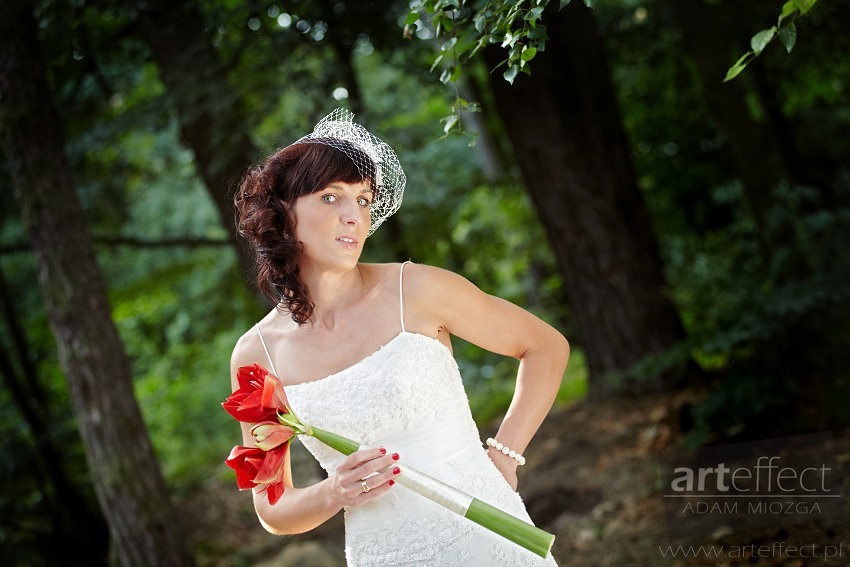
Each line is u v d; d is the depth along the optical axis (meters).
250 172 3.42
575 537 7.06
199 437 17.66
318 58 8.52
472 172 13.92
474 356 14.96
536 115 9.59
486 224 13.91
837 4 11.58
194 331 17.64
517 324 3.44
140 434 7.81
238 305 13.11
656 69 13.95
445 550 3.22
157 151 15.05
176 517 7.95
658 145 15.22
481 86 13.96
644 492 7.21
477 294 3.42
